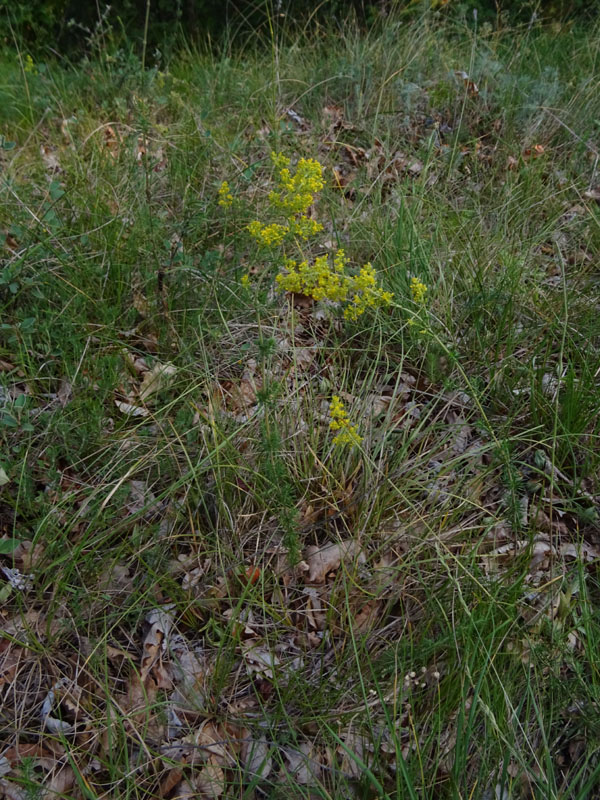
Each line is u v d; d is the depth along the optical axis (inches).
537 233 40.7
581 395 28.9
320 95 52.4
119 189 38.4
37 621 22.8
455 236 38.1
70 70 58.9
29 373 28.8
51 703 21.3
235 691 22.1
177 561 24.5
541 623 22.7
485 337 32.2
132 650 22.8
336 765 20.4
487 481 27.7
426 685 22.0
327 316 34.0
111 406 28.3
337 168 45.4
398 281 34.0
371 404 29.3
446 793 19.8
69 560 23.6
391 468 27.7
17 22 62.2
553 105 51.1
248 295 31.7
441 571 24.4
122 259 33.3
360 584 24.5
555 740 20.6
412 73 53.4
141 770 20.2
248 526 25.8
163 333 31.0
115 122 47.1
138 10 67.5
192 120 43.4
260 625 23.3
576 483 27.4
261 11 65.4
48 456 26.3
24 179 40.1
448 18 61.7
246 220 36.4
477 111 51.0
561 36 63.8
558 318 33.6
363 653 22.6
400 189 39.8
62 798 19.6
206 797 20.0
